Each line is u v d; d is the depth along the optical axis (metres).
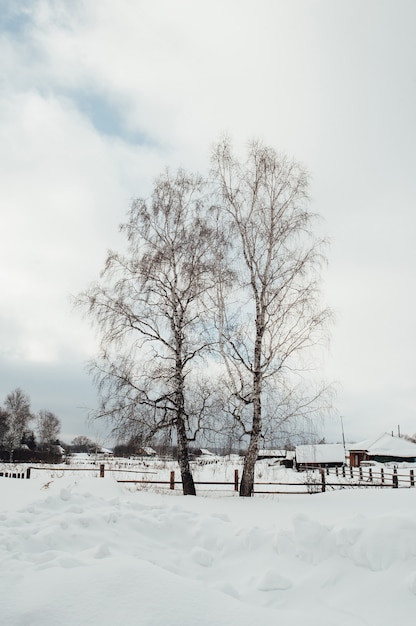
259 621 4.39
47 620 4.23
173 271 17.06
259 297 16.66
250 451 15.97
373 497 13.45
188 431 16.50
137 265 16.78
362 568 5.63
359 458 64.56
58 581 4.83
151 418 16.17
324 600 5.26
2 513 8.20
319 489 20.06
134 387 16.31
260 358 16.14
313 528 6.37
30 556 6.02
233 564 6.41
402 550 5.66
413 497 13.10
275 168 17.20
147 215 17.47
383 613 4.90
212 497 14.73
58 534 6.84
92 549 6.21
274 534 6.72
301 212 16.77
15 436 72.81
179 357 16.48
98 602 4.46
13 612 4.33
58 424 88.12
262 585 5.51
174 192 17.80
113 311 16.58
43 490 14.82
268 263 16.61
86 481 15.48
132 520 7.75
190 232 17.31
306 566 5.95
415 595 5.05
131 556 6.25
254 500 13.82
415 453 61.94
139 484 21.31
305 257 16.41
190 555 6.55
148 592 4.65
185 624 4.23
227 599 4.79
